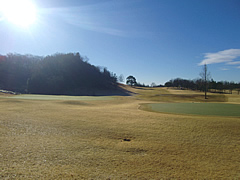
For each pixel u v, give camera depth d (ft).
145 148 21.33
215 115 43.55
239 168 16.84
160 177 14.80
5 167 15.20
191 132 28.09
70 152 19.25
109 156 18.66
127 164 16.98
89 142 22.85
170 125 32.24
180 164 17.39
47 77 270.05
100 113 45.06
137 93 249.34
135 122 34.58
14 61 340.59
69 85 274.57
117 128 29.84
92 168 15.84
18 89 260.21
